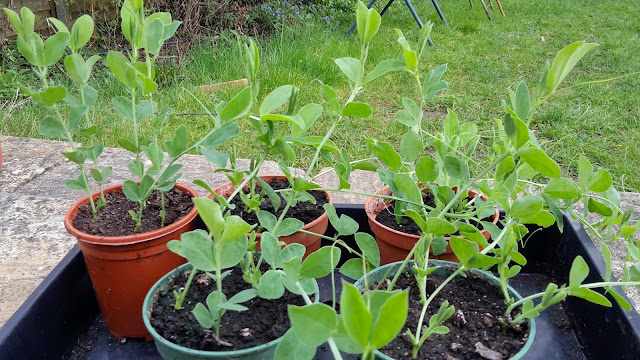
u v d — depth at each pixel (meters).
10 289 1.17
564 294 0.73
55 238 1.37
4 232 1.40
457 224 0.81
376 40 4.18
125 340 1.08
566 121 2.72
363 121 2.62
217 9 3.85
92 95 1.05
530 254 1.30
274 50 3.46
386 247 1.12
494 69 3.70
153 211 1.07
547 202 0.93
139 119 1.02
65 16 3.60
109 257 0.95
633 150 2.41
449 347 0.76
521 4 6.20
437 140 1.02
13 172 1.78
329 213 0.88
